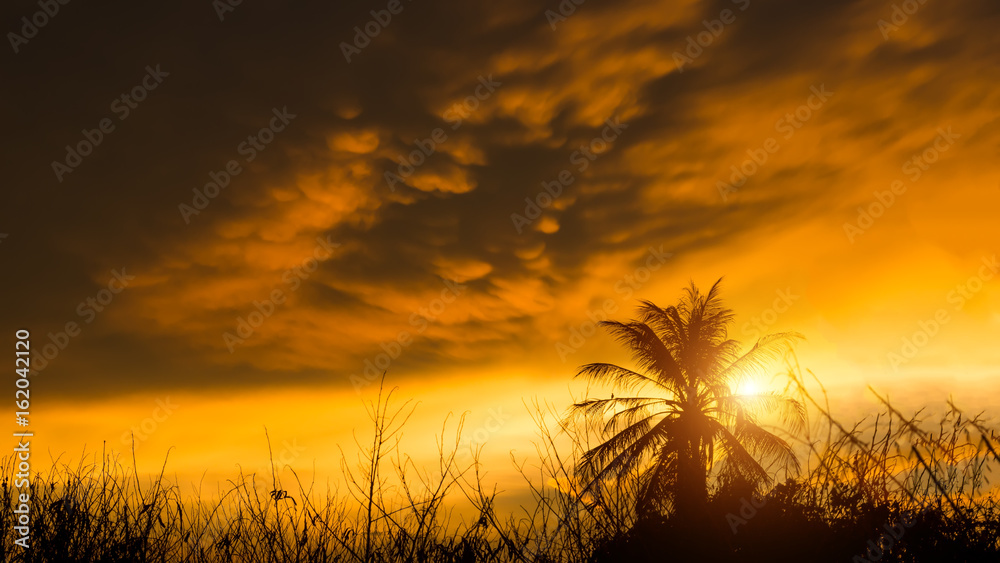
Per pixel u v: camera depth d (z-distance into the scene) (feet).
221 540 10.53
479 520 9.55
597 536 9.83
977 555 8.61
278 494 10.59
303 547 10.00
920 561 8.90
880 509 9.07
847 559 9.50
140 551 10.71
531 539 9.43
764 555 10.44
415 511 9.80
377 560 9.55
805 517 10.59
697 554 10.32
